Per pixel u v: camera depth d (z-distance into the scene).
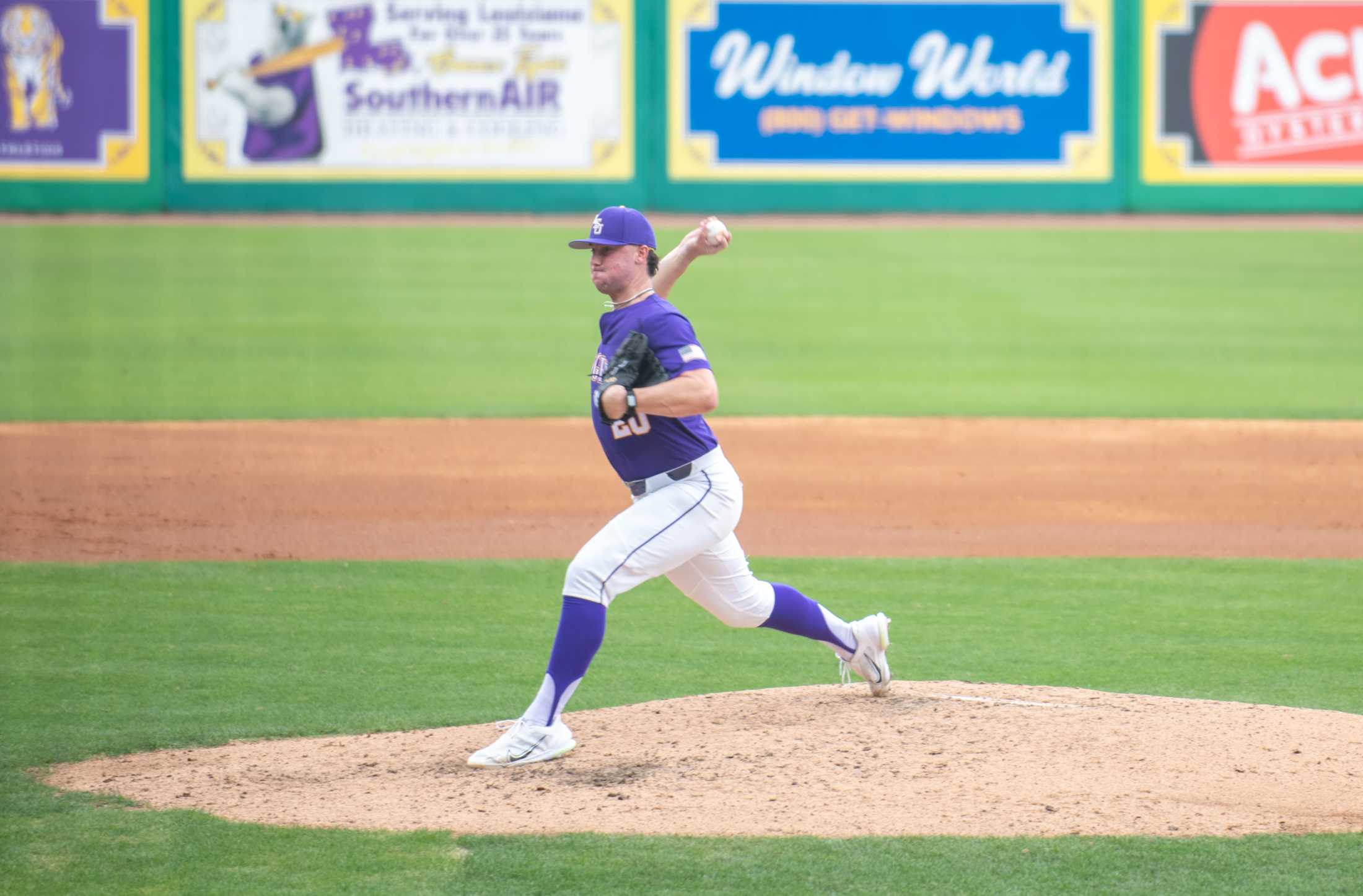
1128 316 72.38
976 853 16.06
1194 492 40.78
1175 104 106.44
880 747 19.36
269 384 56.00
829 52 105.50
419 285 79.88
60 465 42.66
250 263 85.81
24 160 102.75
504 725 21.33
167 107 103.00
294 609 28.86
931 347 64.88
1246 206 107.94
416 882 15.52
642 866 15.81
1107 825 16.81
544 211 106.25
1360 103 106.31
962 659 25.30
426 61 103.94
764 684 24.08
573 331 67.94
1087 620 28.19
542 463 44.00
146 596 29.72
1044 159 107.19
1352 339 66.69
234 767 19.48
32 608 28.73
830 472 43.25
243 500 39.00
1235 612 28.83
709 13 104.50
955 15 105.12
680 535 18.80
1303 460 44.72
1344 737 19.72
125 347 63.00
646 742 19.88
